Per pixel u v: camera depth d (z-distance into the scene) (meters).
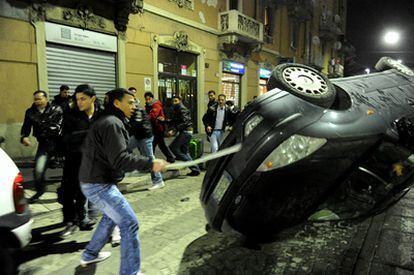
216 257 3.09
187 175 6.92
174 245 3.38
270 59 19.25
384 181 2.63
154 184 5.76
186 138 6.80
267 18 18.98
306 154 2.32
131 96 2.53
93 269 2.92
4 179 2.45
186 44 12.92
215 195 2.61
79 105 3.49
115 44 10.17
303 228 3.71
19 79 7.95
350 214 2.61
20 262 3.06
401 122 2.64
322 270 2.80
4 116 7.73
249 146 2.44
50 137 4.66
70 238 3.65
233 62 15.89
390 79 3.30
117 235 3.42
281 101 2.54
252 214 2.42
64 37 8.78
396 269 2.80
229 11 14.54
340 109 2.59
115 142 2.32
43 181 4.81
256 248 2.65
